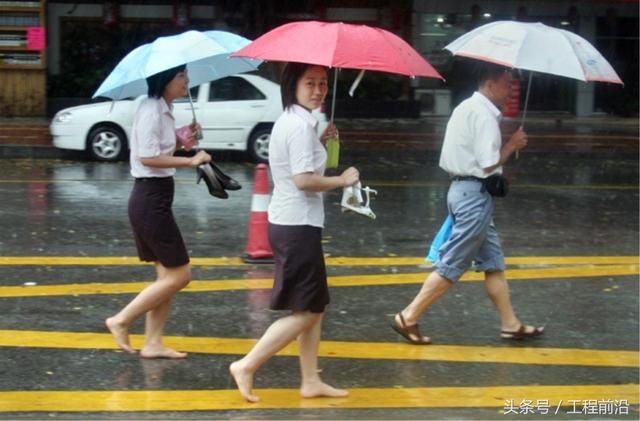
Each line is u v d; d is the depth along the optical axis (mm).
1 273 8977
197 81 6938
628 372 6660
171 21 27156
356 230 11578
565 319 7941
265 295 8398
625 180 17281
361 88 27141
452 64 28141
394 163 18844
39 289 8430
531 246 10930
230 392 6059
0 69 24891
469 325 7711
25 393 5957
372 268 9578
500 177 6848
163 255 6355
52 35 26828
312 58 5266
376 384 6312
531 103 29359
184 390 6078
